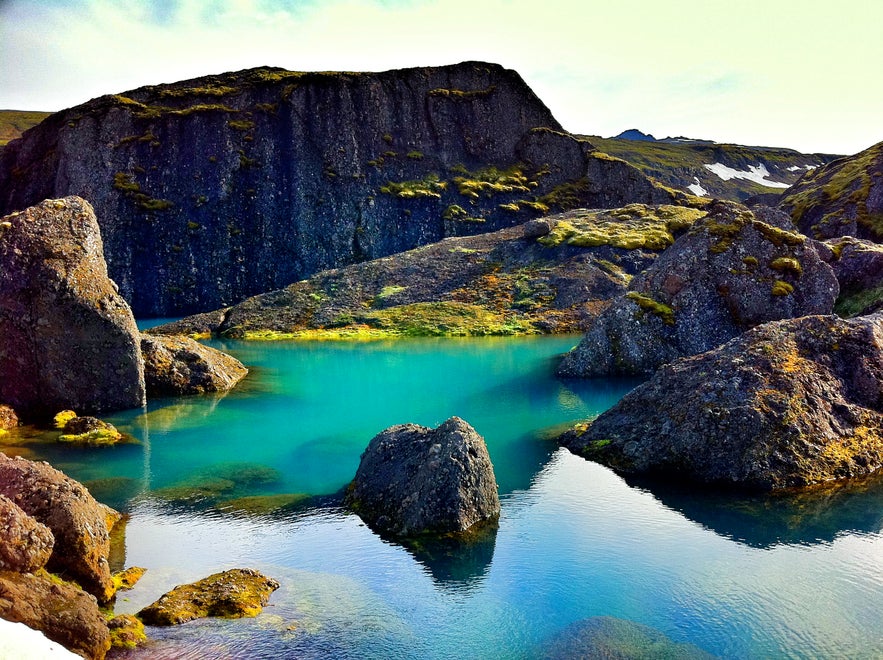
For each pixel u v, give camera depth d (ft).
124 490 66.90
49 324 95.14
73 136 297.12
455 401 103.40
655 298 126.82
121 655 37.86
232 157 297.94
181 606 42.80
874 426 69.92
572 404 100.12
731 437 66.18
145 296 264.52
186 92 318.86
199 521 59.16
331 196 301.63
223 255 277.85
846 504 60.54
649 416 73.87
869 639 41.14
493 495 60.18
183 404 102.68
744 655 39.86
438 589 47.60
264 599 44.98
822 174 371.97
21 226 98.22
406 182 317.83
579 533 56.34
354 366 135.13
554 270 209.97
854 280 140.05
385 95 335.47
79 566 43.60
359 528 57.52
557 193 327.88
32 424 91.97
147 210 280.72
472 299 202.59
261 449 80.18
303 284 221.87
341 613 44.04
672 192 338.95
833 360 74.33
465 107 347.56
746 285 126.21
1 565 38.14
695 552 52.85
